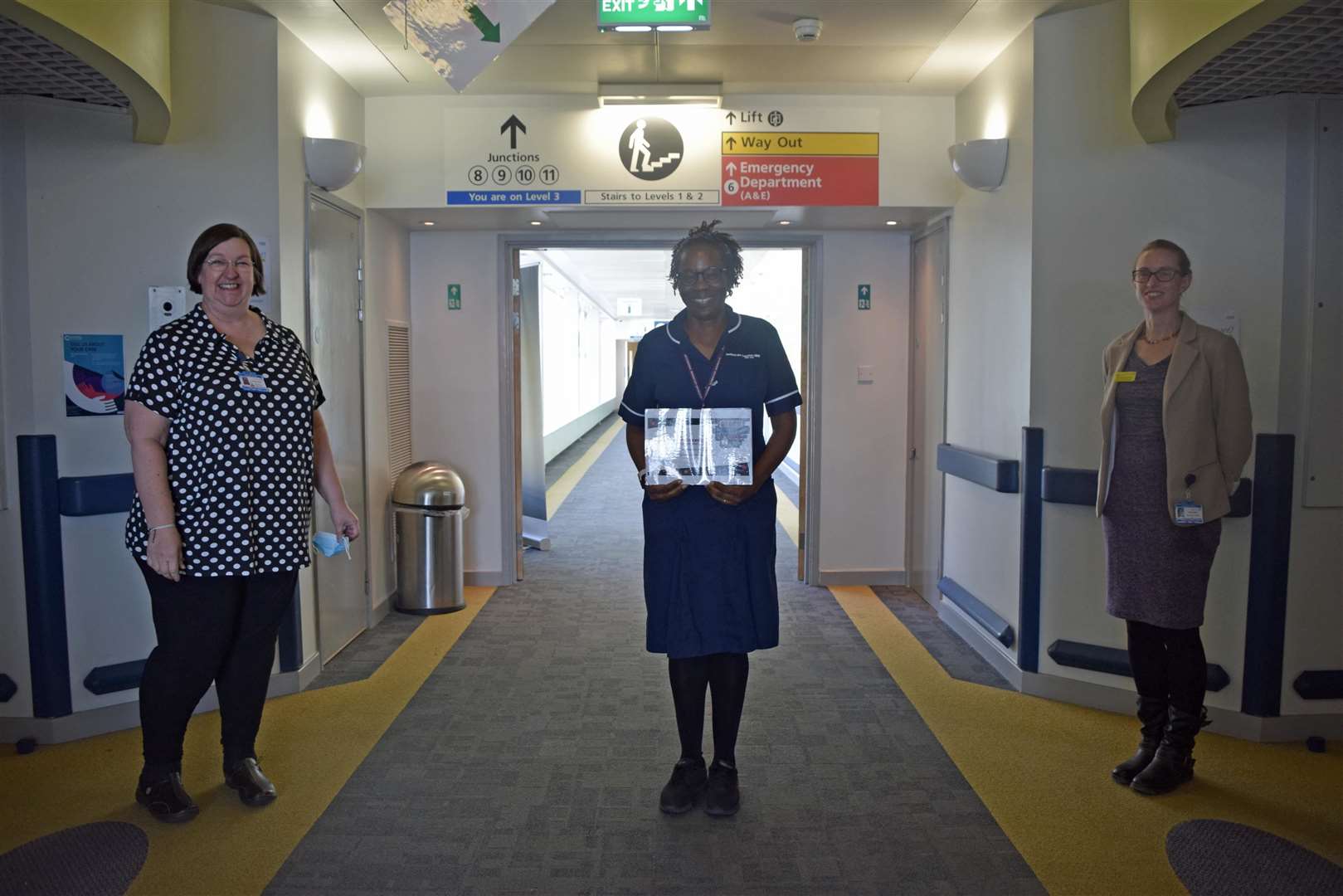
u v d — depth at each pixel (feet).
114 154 11.41
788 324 35.86
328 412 14.51
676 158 16.87
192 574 8.86
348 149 13.53
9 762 10.71
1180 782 9.95
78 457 11.29
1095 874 8.28
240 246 9.02
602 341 88.38
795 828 9.15
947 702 12.77
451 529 17.76
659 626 9.23
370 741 11.39
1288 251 10.93
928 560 18.20
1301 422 11.01
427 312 19.40
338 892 8.02
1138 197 11.88
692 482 8.88
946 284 16.90
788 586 19.92
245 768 9.64
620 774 10.43
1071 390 12.50
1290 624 11.19
